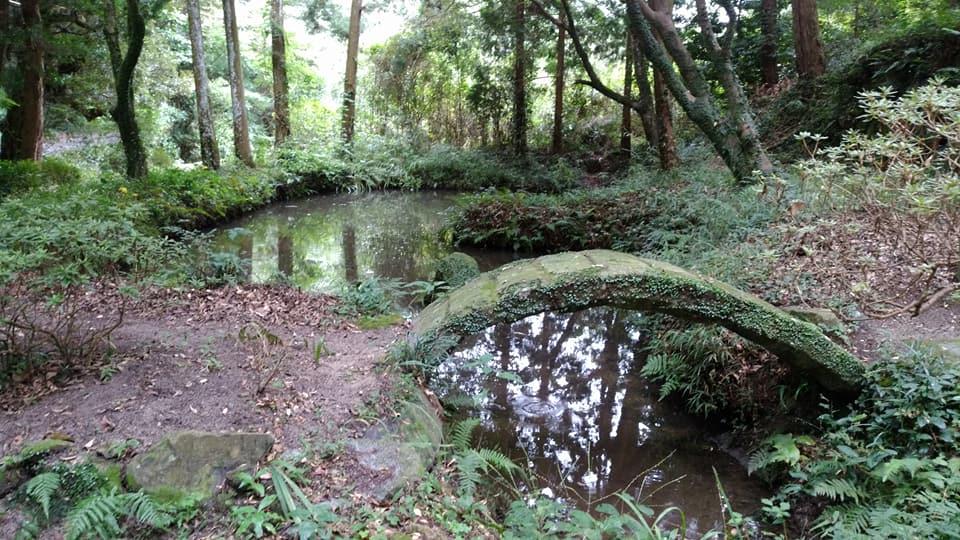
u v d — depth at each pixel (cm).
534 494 364
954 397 323
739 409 441
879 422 344
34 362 367
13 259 343
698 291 383
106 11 1037
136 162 1084
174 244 548
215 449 289
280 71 1811
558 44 1764
